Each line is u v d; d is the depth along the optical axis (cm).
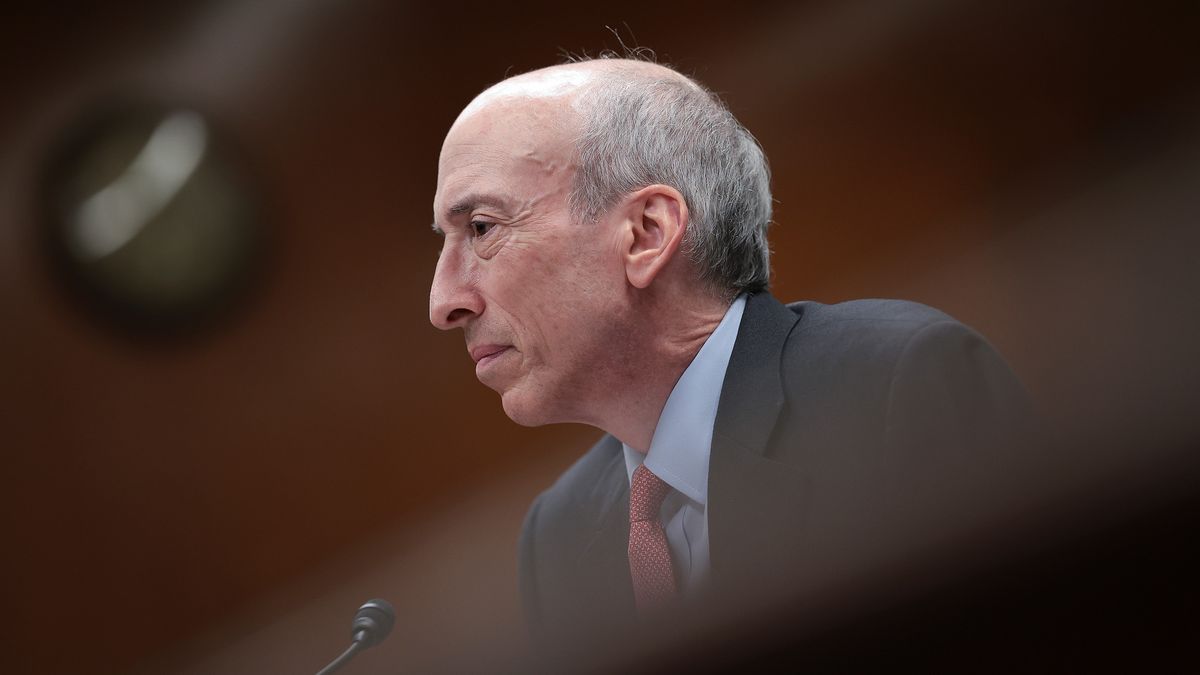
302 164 1938
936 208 1906
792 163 1925
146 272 1881
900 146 1920
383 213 1977
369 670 1207
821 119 1928
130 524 1952
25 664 1903
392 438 2000
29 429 1920
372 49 1916
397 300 2002
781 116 1927
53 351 1912
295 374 1981
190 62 1852
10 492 1919
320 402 1988
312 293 1970
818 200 1928
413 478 1992
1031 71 1895
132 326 1911
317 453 1991
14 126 1808
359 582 1958
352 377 1995
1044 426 416
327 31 1889
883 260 1920
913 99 1920
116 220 1853
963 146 1914
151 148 1850
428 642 1928
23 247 1852
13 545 1920
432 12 1906
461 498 1978
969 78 1914
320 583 1959
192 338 1934
